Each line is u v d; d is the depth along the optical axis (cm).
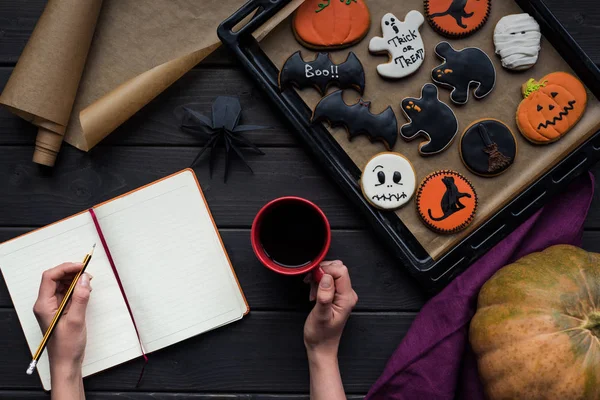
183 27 103
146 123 105
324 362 99
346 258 104
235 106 102
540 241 101
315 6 99
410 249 101
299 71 98
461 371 101
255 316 104
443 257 99
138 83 99
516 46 98
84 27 98
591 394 89
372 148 100
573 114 98
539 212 100
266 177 104
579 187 101
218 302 103
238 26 102
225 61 105
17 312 102
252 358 104
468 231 100
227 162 103
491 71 99
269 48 100
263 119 104
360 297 104
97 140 100
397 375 99
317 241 96
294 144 104
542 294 91
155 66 103
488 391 95
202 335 104
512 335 91
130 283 102
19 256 102
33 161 103
